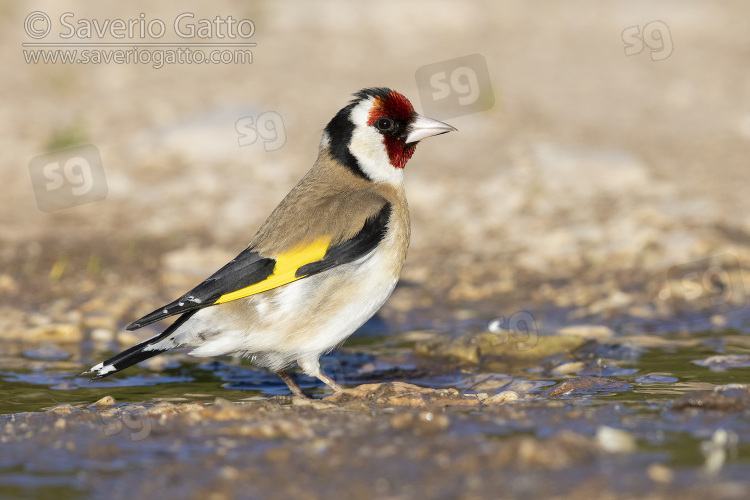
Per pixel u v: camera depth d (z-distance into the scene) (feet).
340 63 74.28
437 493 18.76
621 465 19.92
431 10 84.74
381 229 29.84
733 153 58.70
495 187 54.29
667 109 66.64
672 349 33.30
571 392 27.37
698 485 18.70
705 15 84.69
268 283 28.58
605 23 84.07
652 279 42.50
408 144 32.01
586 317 38.37
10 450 22.40
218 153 58.54
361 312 29.76
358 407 26.27
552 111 66.39
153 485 19.83
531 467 19.86
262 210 51.96
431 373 31.65
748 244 45.52
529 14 86.43
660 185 53.72
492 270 44.70
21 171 56.39
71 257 46.26
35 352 34.68
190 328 28.58
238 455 21.48
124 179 55.62
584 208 51.42
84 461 21.48
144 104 66.03
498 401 26.76
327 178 31.89
